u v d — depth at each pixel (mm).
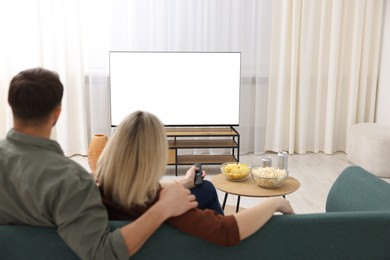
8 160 1282
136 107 4848
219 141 4941
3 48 4840
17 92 1258
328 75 5301
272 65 5289
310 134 5520
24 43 4879
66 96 5043
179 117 4902
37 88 1261
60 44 4934
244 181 2928
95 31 4984
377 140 4406
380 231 1450
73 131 5238
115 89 4809
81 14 4957
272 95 5379
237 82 4875
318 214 1451
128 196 1324
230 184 2861
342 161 5117
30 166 1255
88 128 5309
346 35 5270
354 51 5223
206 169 4844
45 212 1251
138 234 1239
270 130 5496
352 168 2297
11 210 1300
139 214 1362
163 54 4781
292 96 5277
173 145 4668
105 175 1362
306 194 3963
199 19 5082
